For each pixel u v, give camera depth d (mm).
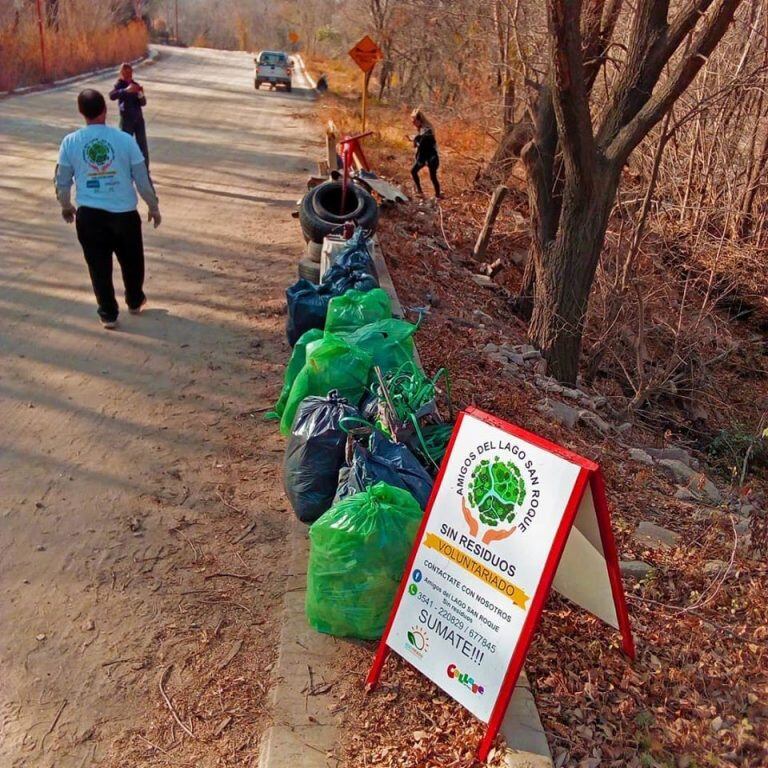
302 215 9578
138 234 7031
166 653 3711
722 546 5254
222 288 8570
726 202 14672
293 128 22000
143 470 5141
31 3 33469
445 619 3295
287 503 4906
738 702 3752
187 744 3277
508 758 3143
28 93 25969
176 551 4406
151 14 89812
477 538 3201
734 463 9250
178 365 6656
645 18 8758
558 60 7926
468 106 20984
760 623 4344
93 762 3182
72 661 3635
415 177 15750
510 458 3117
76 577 4156
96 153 6555
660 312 12172
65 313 7516
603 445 7145
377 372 4617
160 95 27688
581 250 9352
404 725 3354
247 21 104438
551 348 9672
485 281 12211
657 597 4516
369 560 3551
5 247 9273
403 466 3990
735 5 7918
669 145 15406
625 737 3424
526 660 3754
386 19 33094
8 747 3213
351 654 3697
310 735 3277
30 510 4656
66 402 5918
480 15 18188
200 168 14930
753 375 12492
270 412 5973
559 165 9977
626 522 5383
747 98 14555
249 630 3875
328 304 6062
